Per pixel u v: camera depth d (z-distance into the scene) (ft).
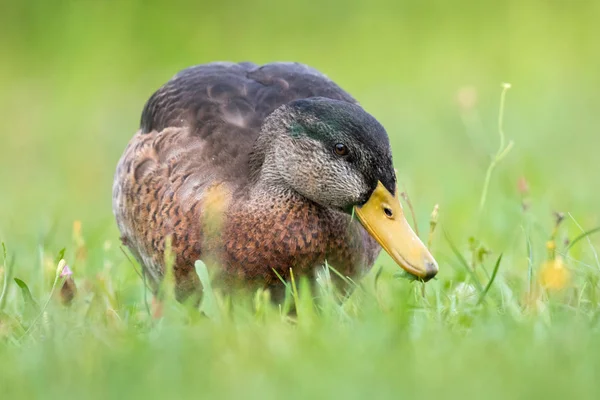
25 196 62.54
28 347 28.58
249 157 33.99
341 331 27.68
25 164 72.79
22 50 94.48
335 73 89.61
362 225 32.45
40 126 80.48
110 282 34.86
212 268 33.06
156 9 96.37
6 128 80.18
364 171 32.04
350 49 93.86
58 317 29.86
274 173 32.99
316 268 33.06
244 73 38.09
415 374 23.79
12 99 86.22
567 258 33.30
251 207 32.86
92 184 66.49
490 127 70.13
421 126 73.10
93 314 31.86
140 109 82.43
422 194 53.06
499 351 25.27
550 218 43.21
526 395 22.57
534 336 26.53
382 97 82.64
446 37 95.14
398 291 30.45
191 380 24.29
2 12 96.58
